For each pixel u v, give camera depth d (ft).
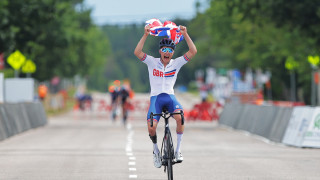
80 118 381.19
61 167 119.75
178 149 94.84
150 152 149.18
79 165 122.93
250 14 304.30
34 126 253.65
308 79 393.50
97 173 111.55
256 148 161.27
